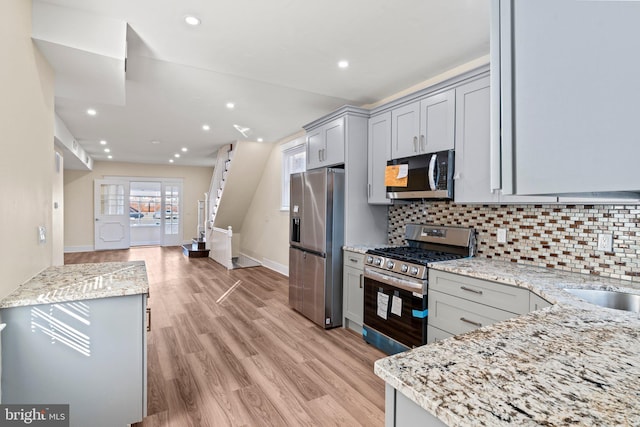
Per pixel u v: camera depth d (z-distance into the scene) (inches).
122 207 345.4
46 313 61.4
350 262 128.3
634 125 12.7
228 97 140.6
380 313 109.3
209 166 383.2
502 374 28.9
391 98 138.6
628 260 72.8
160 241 368.5
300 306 145.8
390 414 29.9
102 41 79.8
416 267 96.7
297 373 95.3
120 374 67.1
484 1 75.1
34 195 74.6
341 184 132.3
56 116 166.7
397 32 88.3
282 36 90.4
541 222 89.0
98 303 65.2
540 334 38.5
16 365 59.7
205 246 312.2
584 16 14.3
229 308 153.6
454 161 99.3
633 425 21.4
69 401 63.5
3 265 58.6
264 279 211.5
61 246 196.5
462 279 84.4
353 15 80.7
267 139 232.4
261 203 267.1
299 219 147.9
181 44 94.9
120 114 165.2
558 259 85.0
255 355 106.6
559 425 21.6
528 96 16.4
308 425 73.2
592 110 14.0
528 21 16.5
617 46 13.2
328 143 141.2
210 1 74.9
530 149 16.3
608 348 34.4
